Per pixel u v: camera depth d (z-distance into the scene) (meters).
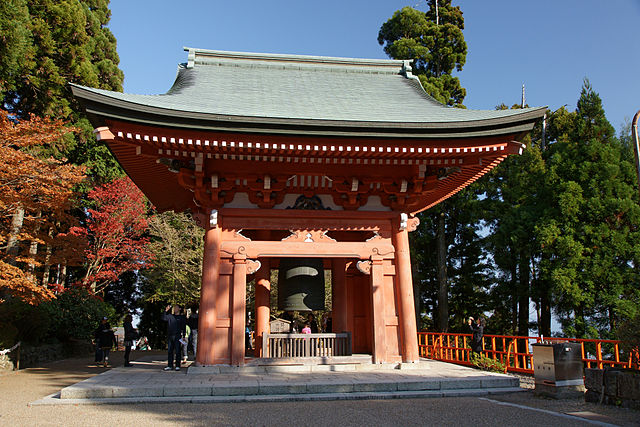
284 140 9.98
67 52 23.94
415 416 7.16
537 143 32.41
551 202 24.23
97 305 24.50
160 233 27.94
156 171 12.48
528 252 24.33
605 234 21.44
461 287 30.17
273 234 14.12
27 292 16.20
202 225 12.20
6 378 13.31
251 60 15.82
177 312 12.86
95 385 9.04
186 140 9.71
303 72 15.77
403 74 16.45
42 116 23.64
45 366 17.22
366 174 12.05
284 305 12.05
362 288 15.12
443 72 30.66
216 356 11.17
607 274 21.17
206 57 15.56
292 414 7.30
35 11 23.06
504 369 12.79
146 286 34.56
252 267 11.62
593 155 23.03
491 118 10.20
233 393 8.76
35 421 6.91
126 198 27.48
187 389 8.71
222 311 11.39
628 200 21.39
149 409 7.76
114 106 9.05
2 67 19.73
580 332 21.69
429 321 31.38
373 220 12.36
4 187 15.14
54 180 16.62
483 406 8.00
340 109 12.09
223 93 12.63
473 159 11.29
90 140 27.38
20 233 17.42
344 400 8.63
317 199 12.38
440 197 15.34
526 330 26.58
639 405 7.53
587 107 25.17
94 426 6.54
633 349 9.01
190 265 28.56
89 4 30.97
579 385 8.80
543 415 7.21
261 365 11.23
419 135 10.18
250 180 11.65
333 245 12.02
